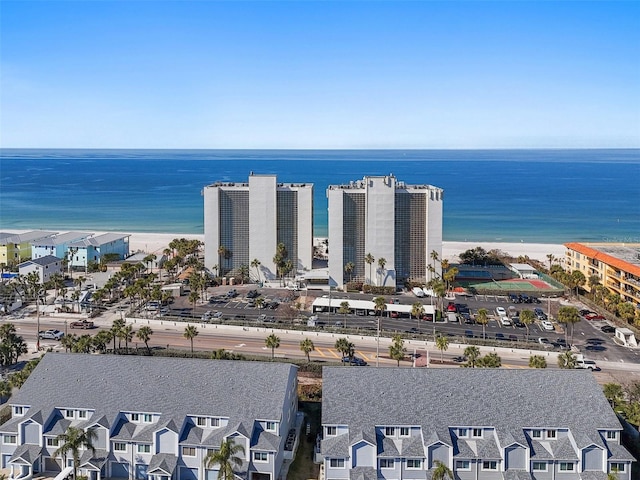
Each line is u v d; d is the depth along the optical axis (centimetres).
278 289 19325
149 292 16888
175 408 8406
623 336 14188
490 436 8050
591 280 18162
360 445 7900
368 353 13288
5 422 9138
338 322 15538
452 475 7425
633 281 16462
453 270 18675
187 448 8119
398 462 7881
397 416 8169
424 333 14700
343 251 19588
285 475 8219
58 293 18388
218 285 19950
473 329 15162
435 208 19338
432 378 8725
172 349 13312
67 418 8569
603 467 7762
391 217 19225
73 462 8038
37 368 9138
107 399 8594
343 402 8350
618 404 9900
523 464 7831
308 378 11769
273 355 12462
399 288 19525
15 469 8269
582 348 13838
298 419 9556
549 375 8700
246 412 8312
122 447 8250
